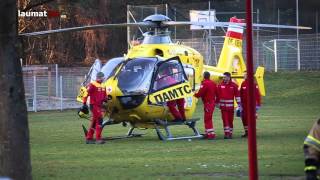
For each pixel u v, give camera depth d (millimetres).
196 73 58938
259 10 129125
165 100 52250
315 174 17453
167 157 39781
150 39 57125
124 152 43312
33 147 47719
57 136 58438
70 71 110875
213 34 123250
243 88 53188
